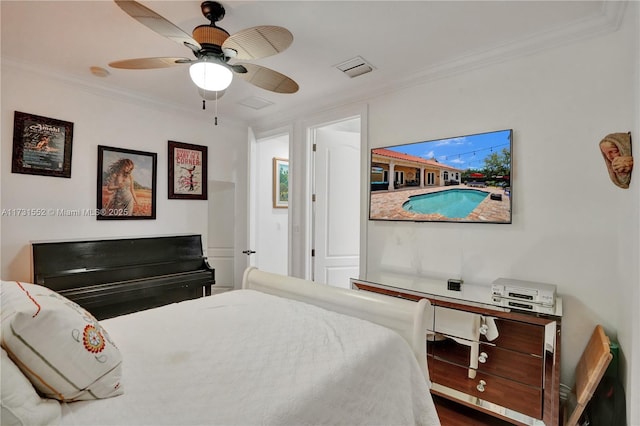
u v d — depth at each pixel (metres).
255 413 0.92
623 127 1.81
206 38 1.73
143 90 3.13
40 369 0.90
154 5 1.77
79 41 2.21
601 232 1.90
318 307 1.86
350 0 1.75
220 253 4.16
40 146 2.70
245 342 1.36
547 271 2.08
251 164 4.23
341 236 3.65
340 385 1.13
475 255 2.40
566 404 1.89
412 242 2.73
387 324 1.62
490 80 2.33
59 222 2.81
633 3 1.55
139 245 2.96
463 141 2.43
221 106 3.57
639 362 1.28
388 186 2.85
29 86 2.63
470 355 1.99
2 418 0.76
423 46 2.24
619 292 1.78
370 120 3.02
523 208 2.18
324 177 3.59
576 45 1.98
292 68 2.60
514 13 1.86
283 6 1.79
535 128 2.14
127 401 0.96
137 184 3.29
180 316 1.66
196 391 1.02
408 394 1.38
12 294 1.07
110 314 2.71
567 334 1.99
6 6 1.80
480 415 2.06
